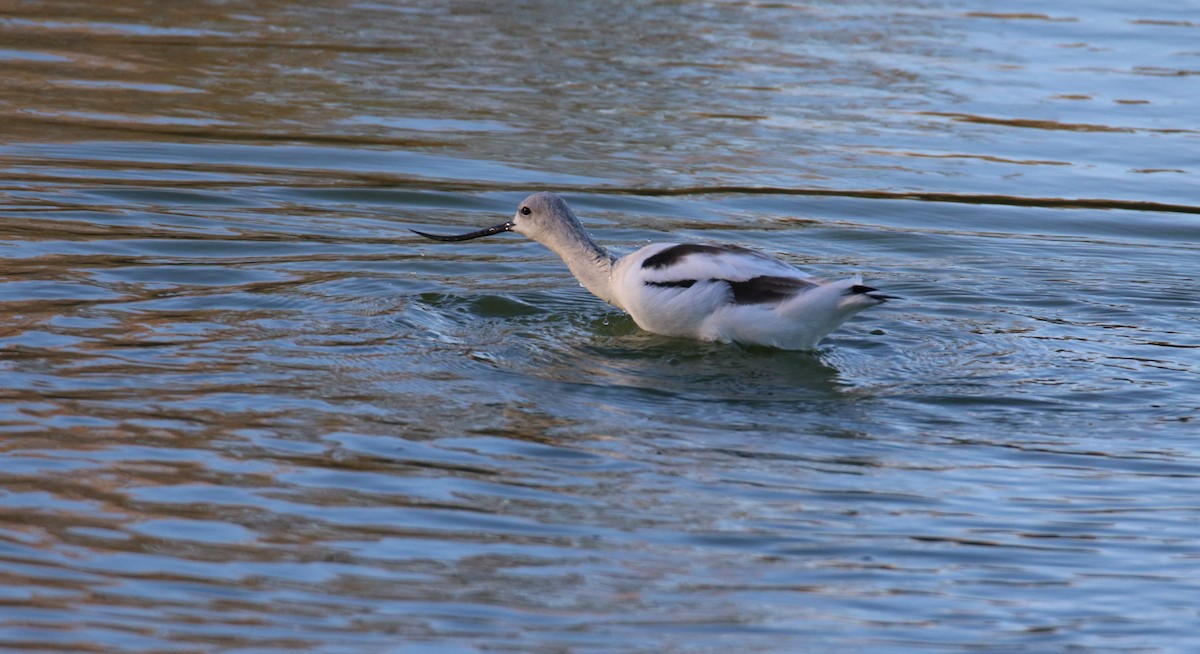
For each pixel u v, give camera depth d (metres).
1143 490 11.06
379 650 8.48
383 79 23.31
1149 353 14.10
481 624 8.82
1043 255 17.48
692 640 8.74
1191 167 21.02
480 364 13.27
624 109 22.52
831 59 25.53
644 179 19.62
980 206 19.19
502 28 26.67
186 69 23.22
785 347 13.99
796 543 10.03
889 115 22.77
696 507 10.52
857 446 11.73
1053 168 20.80
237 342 13.44
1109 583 9.62
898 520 10.44
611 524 10.19
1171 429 12.21
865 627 8.97
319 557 9.54
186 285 15.11
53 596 8.91
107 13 26.19
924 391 12.98
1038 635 8.95
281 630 8.66
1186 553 10.05
